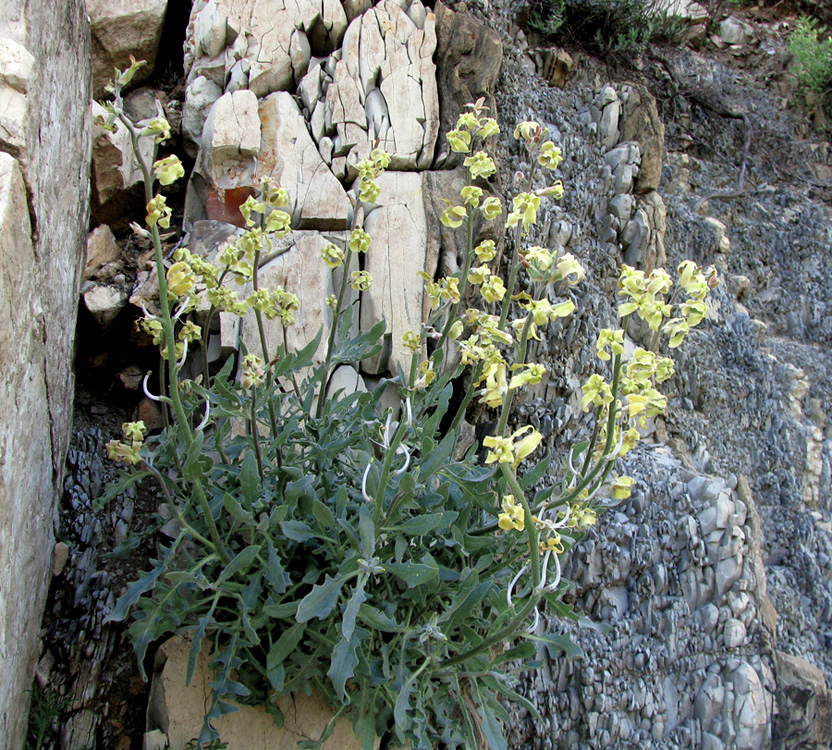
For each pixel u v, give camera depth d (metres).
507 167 2.95
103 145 2.40
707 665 2.61
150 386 2.39
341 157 2.61
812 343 3.94
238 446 1.94
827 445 3.56
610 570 2.58
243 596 1.62
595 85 3.61
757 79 4.61
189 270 1.43
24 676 1.70
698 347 3.42
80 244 2.20
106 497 1.67
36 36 1.72
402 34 2.76
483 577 1.88
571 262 1.37
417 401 1.88
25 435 1.62
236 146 2.49
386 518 1.54
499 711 1.78
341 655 1.48
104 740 1.90
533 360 2.80
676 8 4.20
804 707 2.66
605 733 2.38
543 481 2.63
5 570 1.47
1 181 1.43
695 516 2.77
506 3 3.45
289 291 2.38
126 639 2.02
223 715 1.80
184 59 2.78
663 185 3.89
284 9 2.71
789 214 4.12
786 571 3.19
